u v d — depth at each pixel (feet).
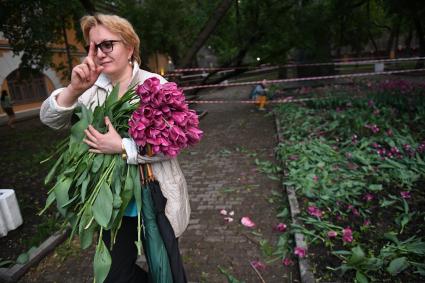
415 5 28.09
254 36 34.88
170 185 5.52
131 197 5.17
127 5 47.14
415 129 20.63
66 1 25.50
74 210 5.46
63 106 5.21
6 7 24.08
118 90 5.40
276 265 9.40
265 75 94.12
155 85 4.76
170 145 4.81
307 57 48.78
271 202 13.25
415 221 10.71
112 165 5.20
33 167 19.99
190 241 10.83
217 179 16.33
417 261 8.60
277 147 19.56
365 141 18.13
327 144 19.02
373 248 9.43
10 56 53.26
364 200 12.40
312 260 9.14
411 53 91.56
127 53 5.58
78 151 5.24
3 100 40.86
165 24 52.70
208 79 39.37
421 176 13.84
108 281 5.68
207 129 28.17
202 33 33.37
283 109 31.04
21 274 9.50
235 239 10.81
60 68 36.09
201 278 8.98
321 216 11.41
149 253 5.41
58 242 10.94
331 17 33.96
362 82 46.50
